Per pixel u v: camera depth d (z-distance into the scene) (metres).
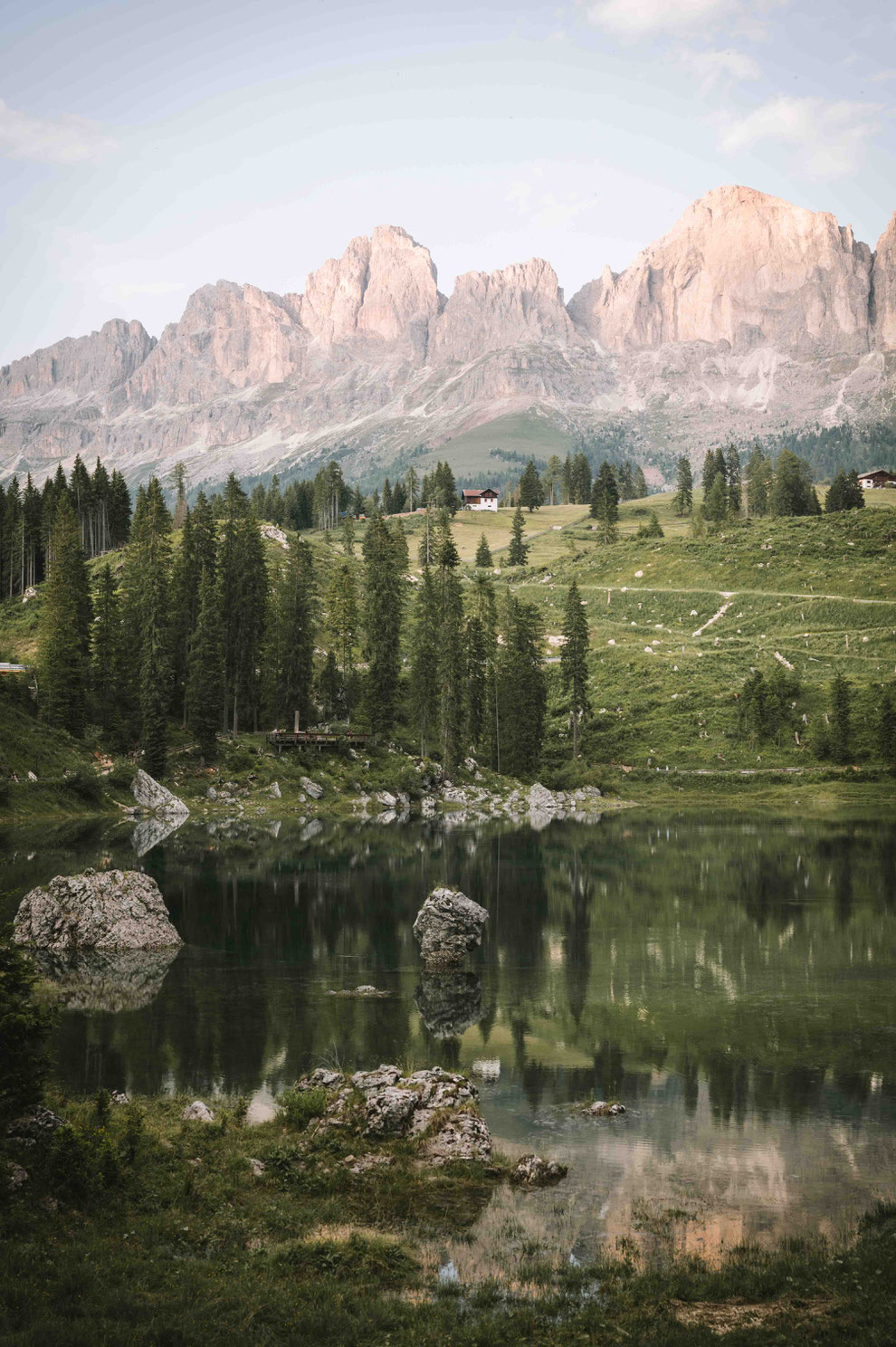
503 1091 31.78
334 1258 20.09
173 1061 34.12
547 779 142.88
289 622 133.75
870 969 48.28
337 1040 36.88
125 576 152.38
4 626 159.88
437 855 85.31
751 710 151.62
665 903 65.62
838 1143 27.64
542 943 54.19
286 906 63.69
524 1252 21.03
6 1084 23.94
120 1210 21.59
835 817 115.62
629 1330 17.56
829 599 194.88
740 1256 20.94
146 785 111.50
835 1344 16.92
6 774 103.19
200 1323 17.00
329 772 127.44
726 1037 37.59
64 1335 15.95
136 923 53.69
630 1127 28.78
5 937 25.50
